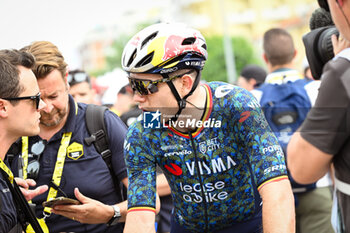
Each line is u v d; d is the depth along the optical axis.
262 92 2.70
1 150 2.26
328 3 1.71
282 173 1.90
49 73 2.62
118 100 6.04
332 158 1.75
